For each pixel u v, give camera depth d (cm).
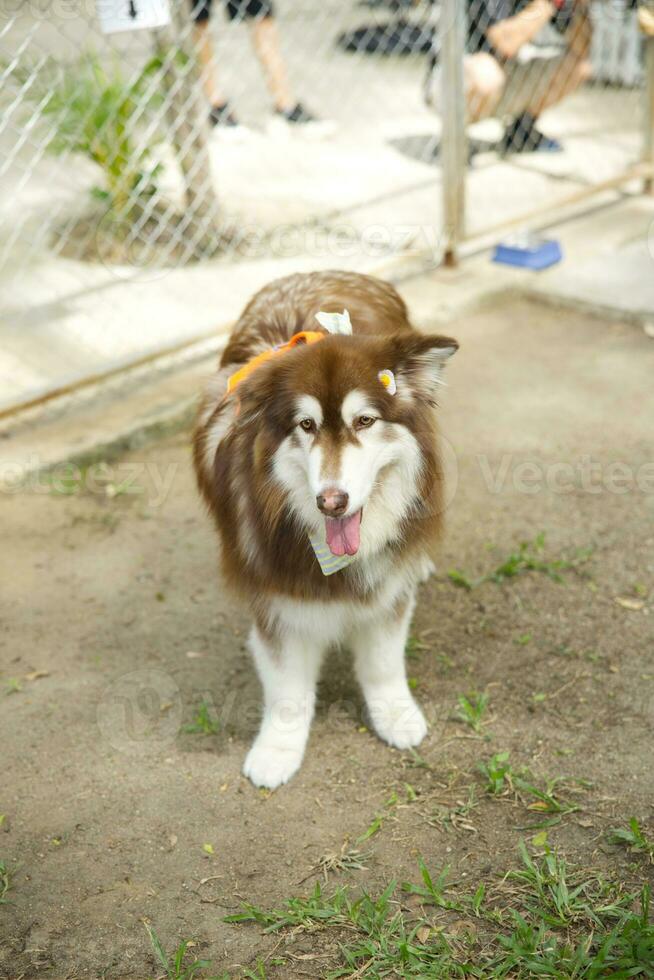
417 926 235
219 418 286
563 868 244
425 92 742
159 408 471
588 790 272
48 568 379
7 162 527
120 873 254
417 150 745
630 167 707
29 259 576
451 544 385
